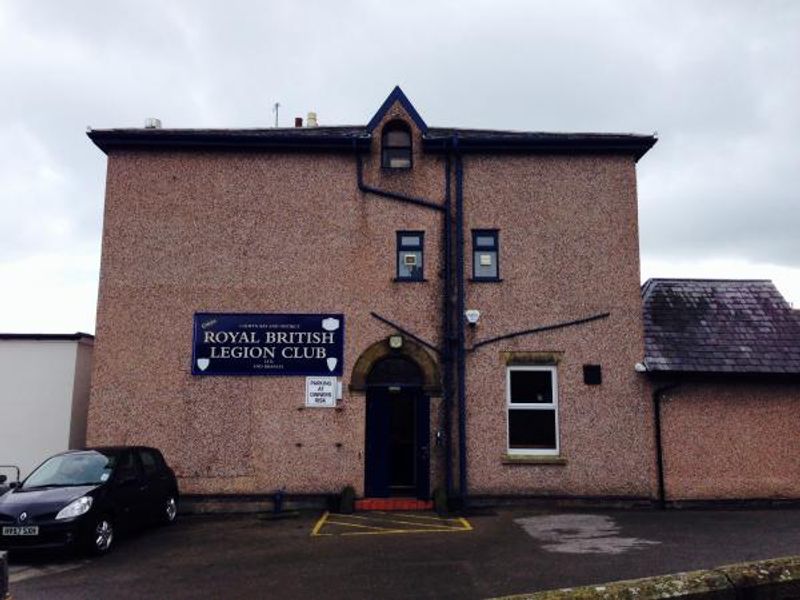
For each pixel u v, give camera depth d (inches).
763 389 582.9
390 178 605.3
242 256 591.5
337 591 315.9
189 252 590.9
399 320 585.6
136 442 563.5
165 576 354.0
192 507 554.6
